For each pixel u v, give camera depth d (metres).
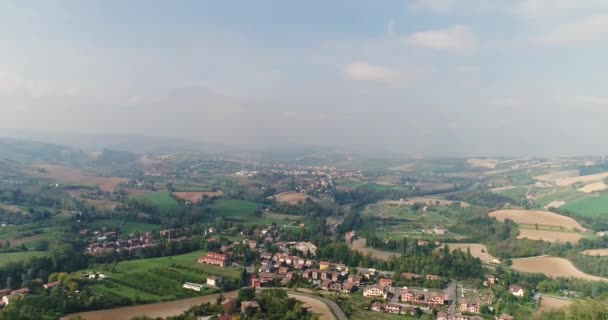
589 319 179.12
